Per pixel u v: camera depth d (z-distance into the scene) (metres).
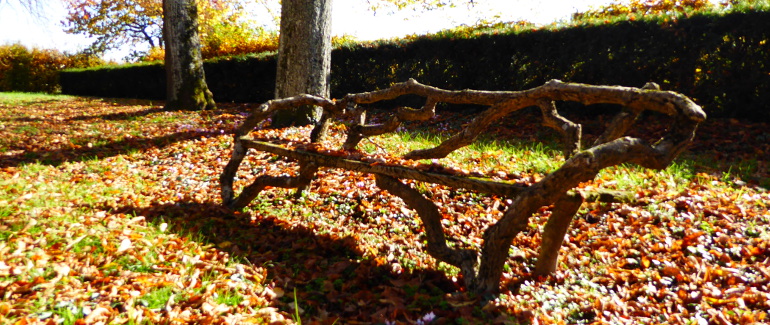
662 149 2.31
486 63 9.26
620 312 2.46
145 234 3.24
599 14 11.52
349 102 4.36
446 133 8.00
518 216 2.43
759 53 6.49
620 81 7.62
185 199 4.42
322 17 8.08
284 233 3.71
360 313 2.49
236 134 4.41
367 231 3.80
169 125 8.99
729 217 3.56
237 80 14.45
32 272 2.46
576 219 3.80
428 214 2.99
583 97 2.71
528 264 3.15
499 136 7.57
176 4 11.75
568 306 2.55
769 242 3.06
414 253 3.37
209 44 21.03
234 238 3.54
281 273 2.96
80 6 29.66
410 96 10.50
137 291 2.38
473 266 2.76
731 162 5.42
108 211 3.82
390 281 2.83
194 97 11.96
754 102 6.62
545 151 6.22
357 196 4.49
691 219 3.56
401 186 3.09
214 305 2.37
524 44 8.70
